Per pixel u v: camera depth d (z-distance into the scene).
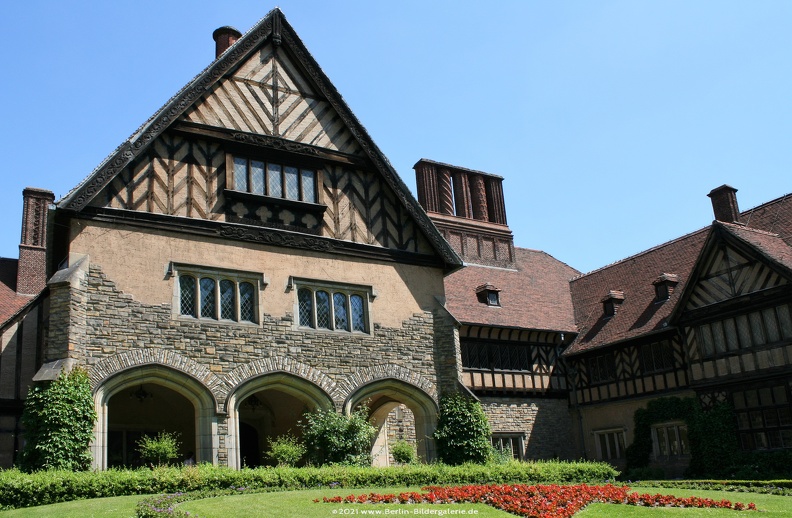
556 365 26.52
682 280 24.86
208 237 16.50
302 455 16.77
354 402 17.42
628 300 26.28
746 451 20.33
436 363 18.83
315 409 16.97
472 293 26.33
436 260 19.69
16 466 13.65
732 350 20.95
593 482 17.12
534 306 27.48
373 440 20.16
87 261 14.89
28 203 24.05
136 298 15.25
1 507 11.26
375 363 17.89
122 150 15.46
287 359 16.72
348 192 18.84
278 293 17.05
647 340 23.89
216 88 17.50
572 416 26.27
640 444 23.39
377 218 19.11
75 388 13.78
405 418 21.12
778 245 22.02
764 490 14.31
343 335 17.64
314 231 18.02
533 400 25.39
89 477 12.20
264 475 13.55
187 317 15.79
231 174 17.14
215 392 15.56
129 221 15.61
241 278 16.69
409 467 15.51
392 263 18.97
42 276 23.38
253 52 18.33
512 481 16.03
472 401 18.20
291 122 18.39
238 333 16.25
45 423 13.36
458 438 17.86
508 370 25.08
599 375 25.53
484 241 29.66
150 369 14.98
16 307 21.45
